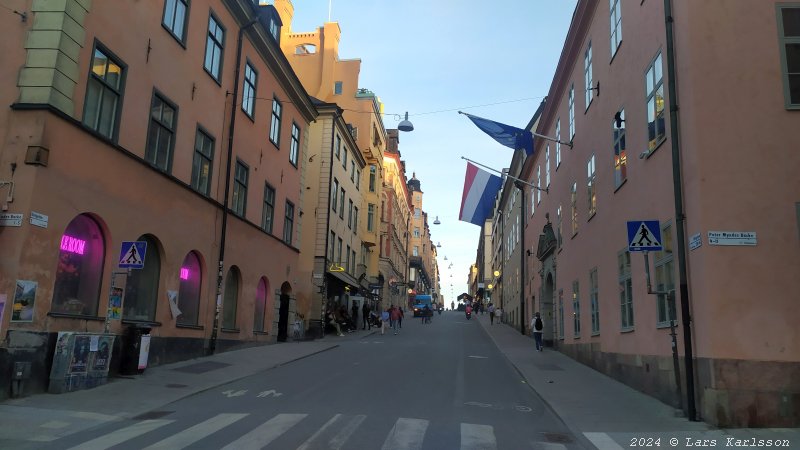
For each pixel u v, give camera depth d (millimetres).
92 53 11938
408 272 78062
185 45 15844
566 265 21953
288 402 10812
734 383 9219
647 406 11102
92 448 7219
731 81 10102
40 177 10508
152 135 14375
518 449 7785
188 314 16469
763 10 10266
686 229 10359
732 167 9836
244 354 18344
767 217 9648
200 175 16953
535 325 23906
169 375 13328
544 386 13828
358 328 38344
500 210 55344
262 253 21703
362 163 41938
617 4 15125
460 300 89375
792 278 9430
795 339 9258
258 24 19891
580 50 19656
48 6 11062
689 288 10211
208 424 8695
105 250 12516
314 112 26688
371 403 10828
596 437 8586
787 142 9844
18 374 9852
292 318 25312
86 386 11141
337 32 45156
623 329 14203
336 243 34000
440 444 7758
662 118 11586
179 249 15570
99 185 12148
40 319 10484
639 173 13039
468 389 13234
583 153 19078
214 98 17656
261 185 21516
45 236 10609
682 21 10578
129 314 13648
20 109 10625
